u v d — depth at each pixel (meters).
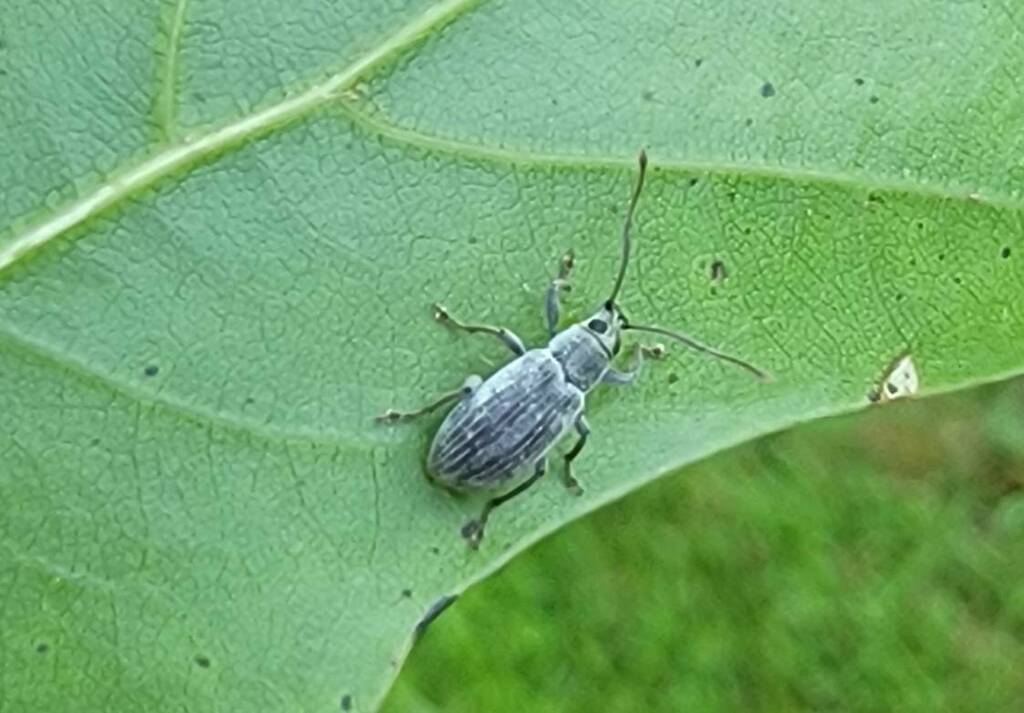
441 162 0.05
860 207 0.06
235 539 0.05
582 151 0.06
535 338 0.06
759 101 0.06
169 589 0.05
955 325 0.06
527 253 0.06
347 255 0.05
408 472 0.05
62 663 0.05
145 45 0.05
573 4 0.05
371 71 0.05
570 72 0.05
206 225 0.05
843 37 0.06
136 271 0.05
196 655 0.05
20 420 0.05
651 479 0.06
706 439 0.06
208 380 0.05
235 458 0.05
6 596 0.05
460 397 0.05
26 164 0.05
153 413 0.05
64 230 0.05
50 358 0.05
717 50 0.06
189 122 0.05
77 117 0.05
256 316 0.05
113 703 0.05
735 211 0.06
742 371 0.06
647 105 0.06
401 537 0.05
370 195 0.05
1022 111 0.06
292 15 0.05
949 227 0.06
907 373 0.06
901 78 0.06
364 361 0.05
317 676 0.05
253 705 0.05
